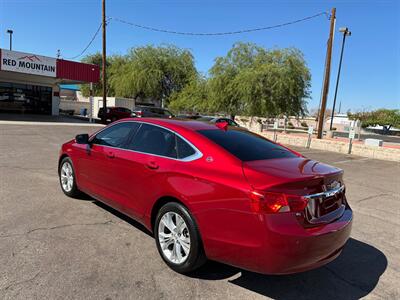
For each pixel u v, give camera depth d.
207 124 4.40
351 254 4.45
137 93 40.62
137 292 3.20
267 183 3.03
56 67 25.45
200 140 3.75
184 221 3.51
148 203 3.99
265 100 23.84
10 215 4.87
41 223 4.64
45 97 31.89
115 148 4.68
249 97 24.34
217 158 3.50
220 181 3.25
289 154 4.12
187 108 36.16
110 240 4.26
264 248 2.94
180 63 40.66
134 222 4.91
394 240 5.04
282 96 23.95
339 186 3.64
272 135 21.19
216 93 27.75
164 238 3.77
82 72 27.20
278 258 2.93
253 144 4.03
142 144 4.33
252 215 2.99
